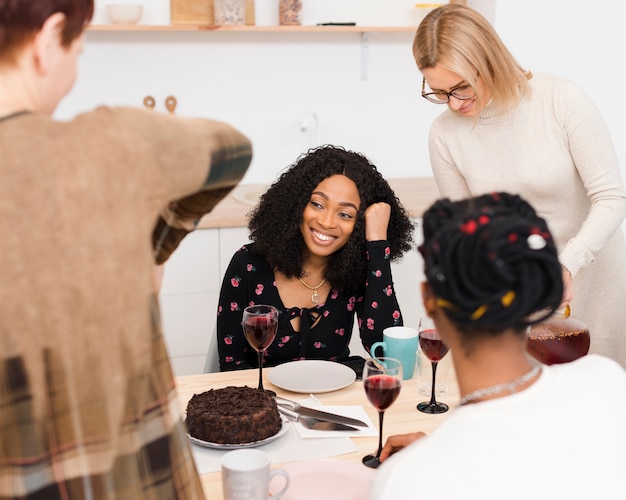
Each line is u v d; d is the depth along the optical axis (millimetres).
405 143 3717
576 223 2191
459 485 798
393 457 861
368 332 2051
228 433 1432
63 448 748
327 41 3512
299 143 3602
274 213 2029
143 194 779
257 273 2104
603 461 837
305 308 2086
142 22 3316
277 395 1708
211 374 1823
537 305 847
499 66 2006
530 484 799
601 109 3578
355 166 2047
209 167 831
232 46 3426
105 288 748
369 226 2053
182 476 846
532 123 2102
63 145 738
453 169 2297
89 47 3295
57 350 731
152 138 786
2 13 755
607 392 892
